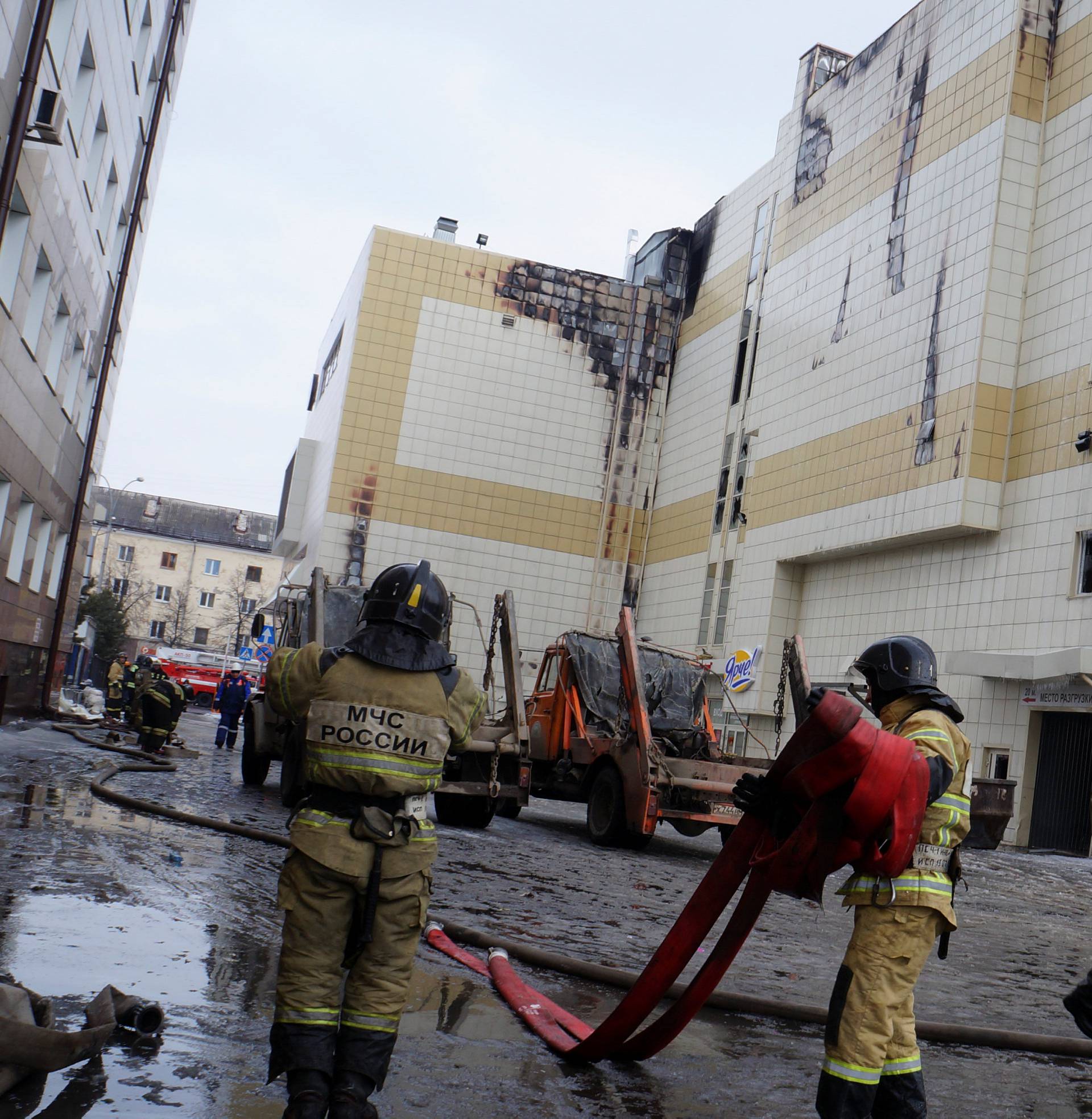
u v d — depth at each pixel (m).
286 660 3.70
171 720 20.34
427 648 3.66
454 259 38.59
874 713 3.97
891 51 28.83
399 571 3.77
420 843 3.55
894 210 27.58
